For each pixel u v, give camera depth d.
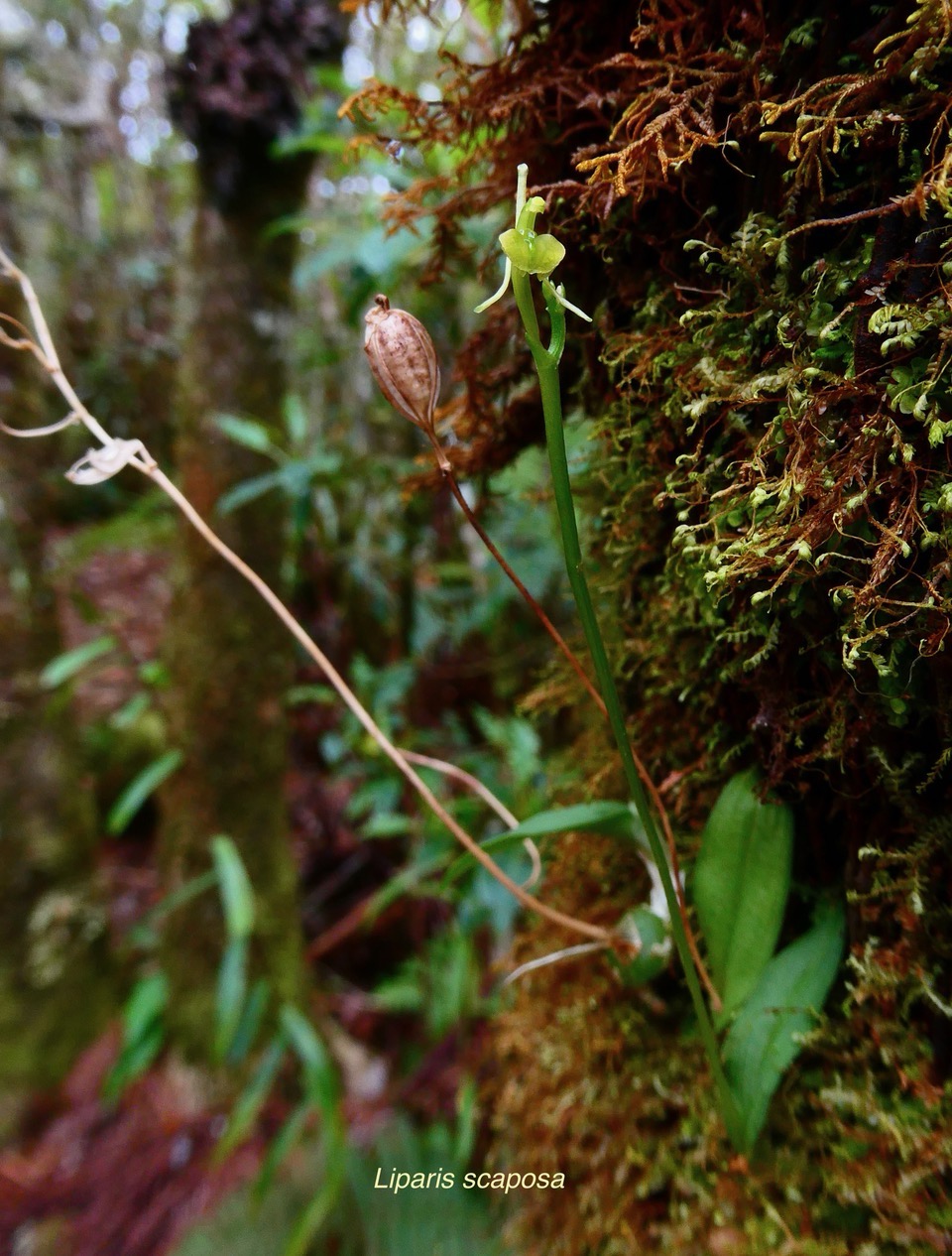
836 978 0.15
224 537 0.46
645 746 0.19
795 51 0.13
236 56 0.43
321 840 0.61
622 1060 0.18
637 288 0.16
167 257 1.32
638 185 0.13
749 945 0.15
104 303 1.25
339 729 0.60
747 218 0.13
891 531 0.12
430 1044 0.48
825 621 0.13
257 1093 0.41
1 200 0.53
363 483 0.55
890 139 0.12
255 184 0.45
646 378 0.15
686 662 0.16
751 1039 0.15
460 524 0.54
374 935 0.56
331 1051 0.49
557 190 0.16
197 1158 0.44
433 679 0.59
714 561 0.13
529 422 0.21
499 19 0.17
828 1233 0.15
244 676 0.47
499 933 0.37
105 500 1.12
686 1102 0.17
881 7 0.12
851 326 0.12
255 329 0.46
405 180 0.34
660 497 0.14
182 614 0.47
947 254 0.11
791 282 0.13
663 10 0.15
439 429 0.21
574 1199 0.19
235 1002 0.43
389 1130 0.42
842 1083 0.15
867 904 0.14
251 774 0.48
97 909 0.56
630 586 0.18
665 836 0.17
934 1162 0.13
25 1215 0.42
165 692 0.49
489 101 0.17
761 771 0.15
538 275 0.12
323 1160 0.40
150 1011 0.48
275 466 0.47
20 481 0.54
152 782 0.47
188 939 0.48
